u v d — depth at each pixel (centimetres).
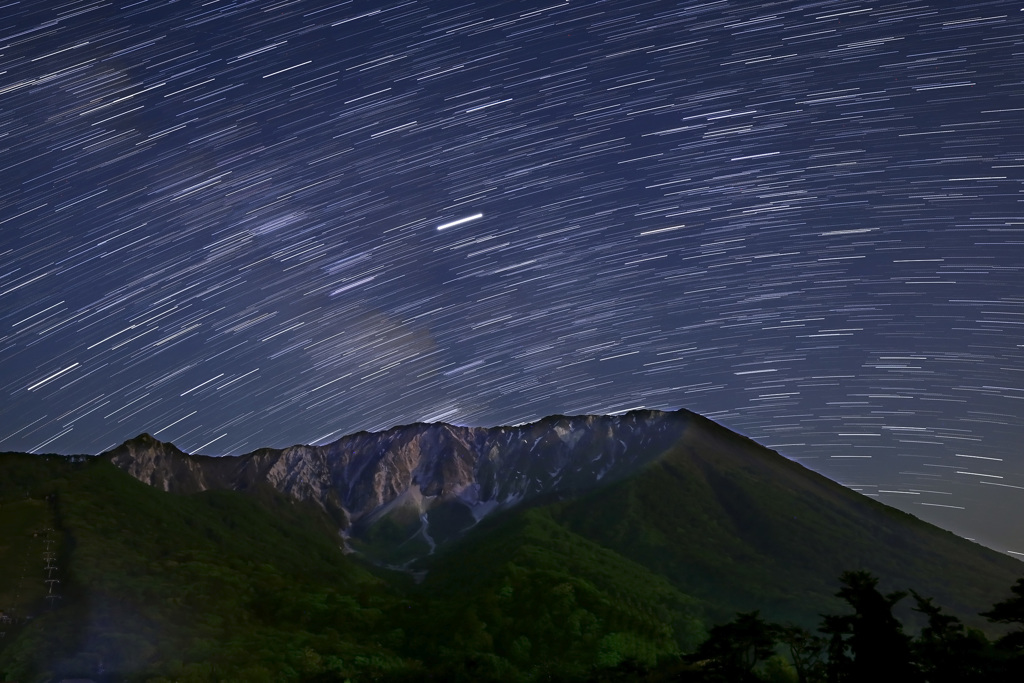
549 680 9738
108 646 10106
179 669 9288
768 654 7400
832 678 6103
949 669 6359
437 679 9819
